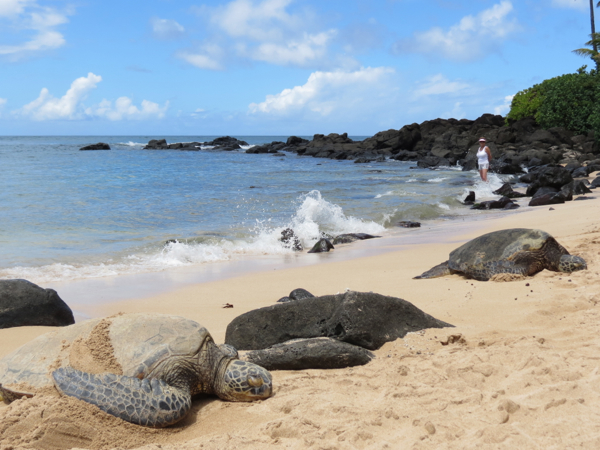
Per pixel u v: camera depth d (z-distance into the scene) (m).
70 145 75.38
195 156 48.50
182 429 3.47
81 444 3.20
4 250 10.39
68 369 3.54
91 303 7.20
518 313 5.45
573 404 3.13
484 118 47.84
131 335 3.82
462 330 5.02
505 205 17.17
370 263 9.44
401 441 2.95
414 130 47.34
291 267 9.61
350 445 2.92
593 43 36.22
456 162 36.28
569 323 5.00
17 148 61.97
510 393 3.46
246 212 16.16
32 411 3.24
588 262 7.25
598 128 31.08
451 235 12.09
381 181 25.75
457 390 3.57
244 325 5.04
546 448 2.67
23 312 6.20
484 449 2.72
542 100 39.72
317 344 4.50
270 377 3.87
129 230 12.97
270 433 3.24
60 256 10.14
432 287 6.98
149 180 24.67
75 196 18.41
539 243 7.08
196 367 3.79
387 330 4.84
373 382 3.94
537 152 31.25
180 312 6.58
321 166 36.56
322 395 3.73
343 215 15.21
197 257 10.51
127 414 3.30
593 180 21.12
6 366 3.79
